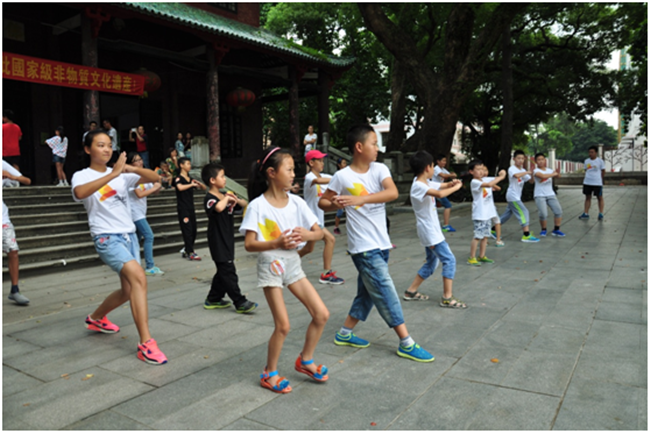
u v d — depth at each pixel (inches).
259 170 114.3
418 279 187.5
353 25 867.4
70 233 302.0
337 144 1036.5
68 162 518.9
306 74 718.5
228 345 145.5
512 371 119.5
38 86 487.2
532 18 808.3
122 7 427.5
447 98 591.8
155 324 168.2
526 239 324.5
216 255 179.3
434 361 127.7
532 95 979.3
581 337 142.0
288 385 112.7
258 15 695.1
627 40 824.9
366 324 161.8
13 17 464.8
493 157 1077.8
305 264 275.9
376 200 125.6
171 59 507.2
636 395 104.7
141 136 498.3
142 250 312.8
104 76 429.4
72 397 111.4
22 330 164.2
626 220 422.6
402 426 94.7
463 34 586.2
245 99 636.7
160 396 111.1
